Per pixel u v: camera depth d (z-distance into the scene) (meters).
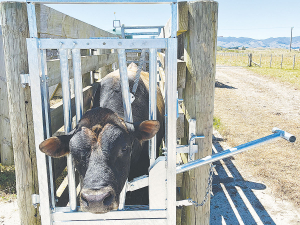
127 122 2.19
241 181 4.46
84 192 1.81
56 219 2.15
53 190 2.17
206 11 2.24
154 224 2.19
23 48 2.20
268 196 4.00
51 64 2.53
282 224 3.37
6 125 4.87
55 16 2.51
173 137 2.07
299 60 31.77
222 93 12.95
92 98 4.13
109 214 2.16
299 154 5.59
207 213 2.59
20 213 2.44
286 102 10.93
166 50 1.98
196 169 2.47
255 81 16.80
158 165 2.15
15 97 2.23
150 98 2.11
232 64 31.53
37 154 2.04
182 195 2.79
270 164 5.09
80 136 1.99
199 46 2.29
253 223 3.39
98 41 1.94
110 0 1.92
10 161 4.98
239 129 7.30
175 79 2.00
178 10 2.26
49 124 2.14
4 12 2.13
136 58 7.43
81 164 1.99
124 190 2.19
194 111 2.40
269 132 7.04
